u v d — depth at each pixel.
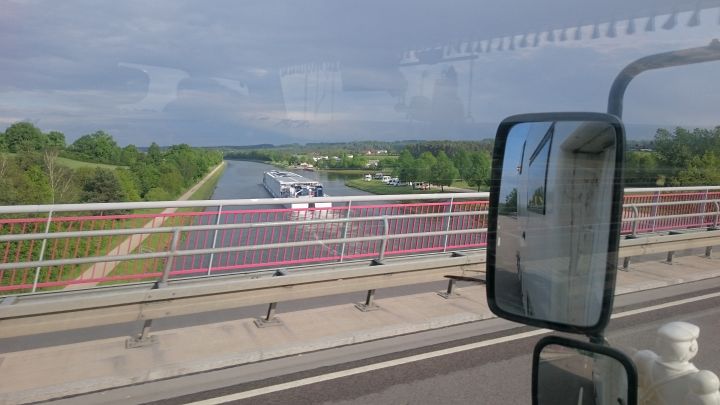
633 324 1.89
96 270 5.95
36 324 4.45
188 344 5.21
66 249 5.76
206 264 6.32
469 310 6.37
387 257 6.70
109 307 4.73
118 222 6.13
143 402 4.06
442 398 4.08
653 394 1.56
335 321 6.00
